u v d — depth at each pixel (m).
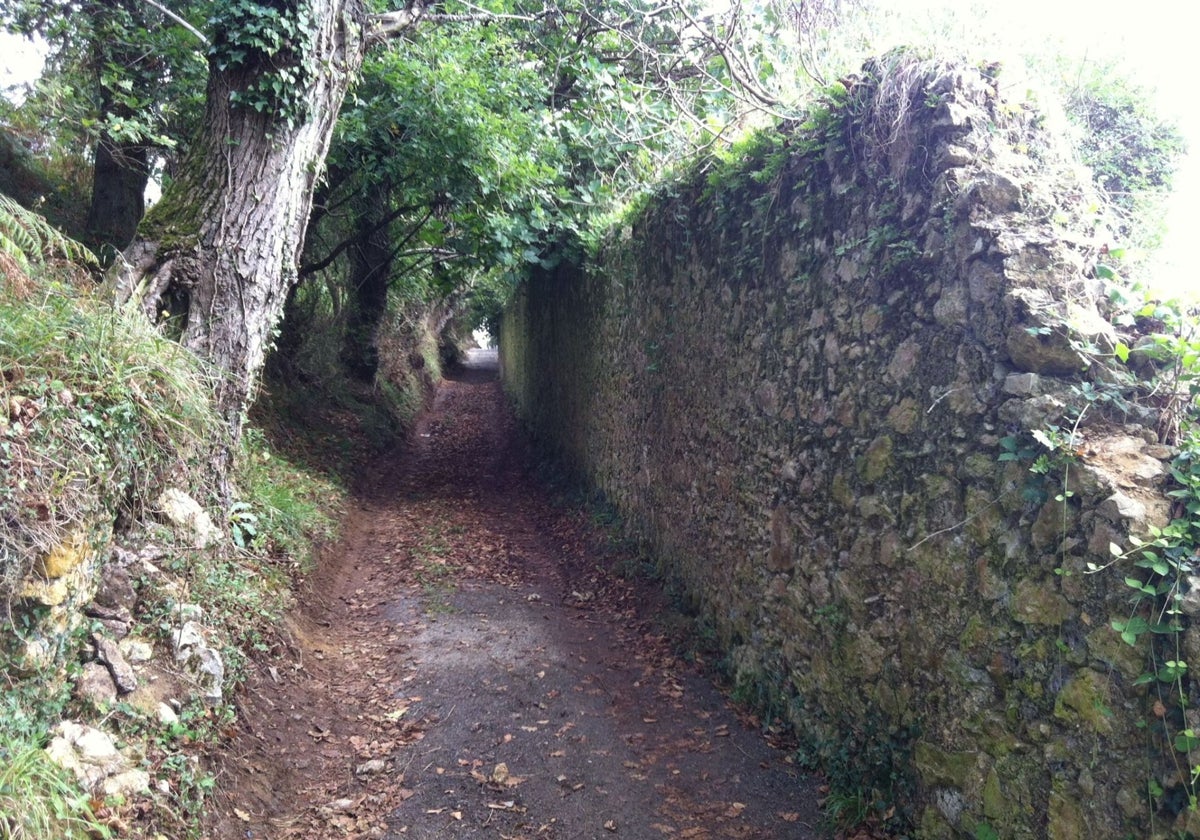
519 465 13.77
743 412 5.05
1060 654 2.50
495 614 6.39
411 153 8.81
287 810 3.63
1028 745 2.61
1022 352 2.79
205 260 5.07
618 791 3.78
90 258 4.31
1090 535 2.43
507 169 8.91
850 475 3.75
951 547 3.04
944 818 2.97
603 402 9.30
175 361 4.12
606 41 9.39
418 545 8.47
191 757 3.27
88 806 2.55
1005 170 3.10
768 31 6.66
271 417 9.75
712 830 3.45
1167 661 2.16
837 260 3.95
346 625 6.11
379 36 6.07
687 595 5.98
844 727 3.71
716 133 5.73
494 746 4.24
